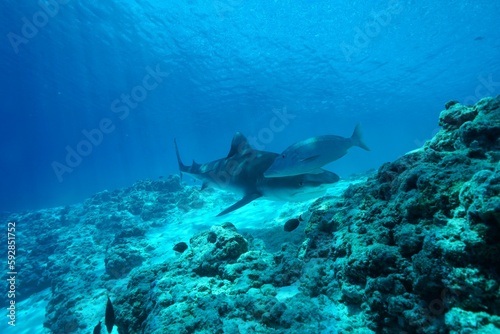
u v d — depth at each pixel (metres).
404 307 2.21
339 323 2.66
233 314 3.19
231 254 4.41
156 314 3.42
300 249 4.24
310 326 2.67
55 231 14.64
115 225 12.48
